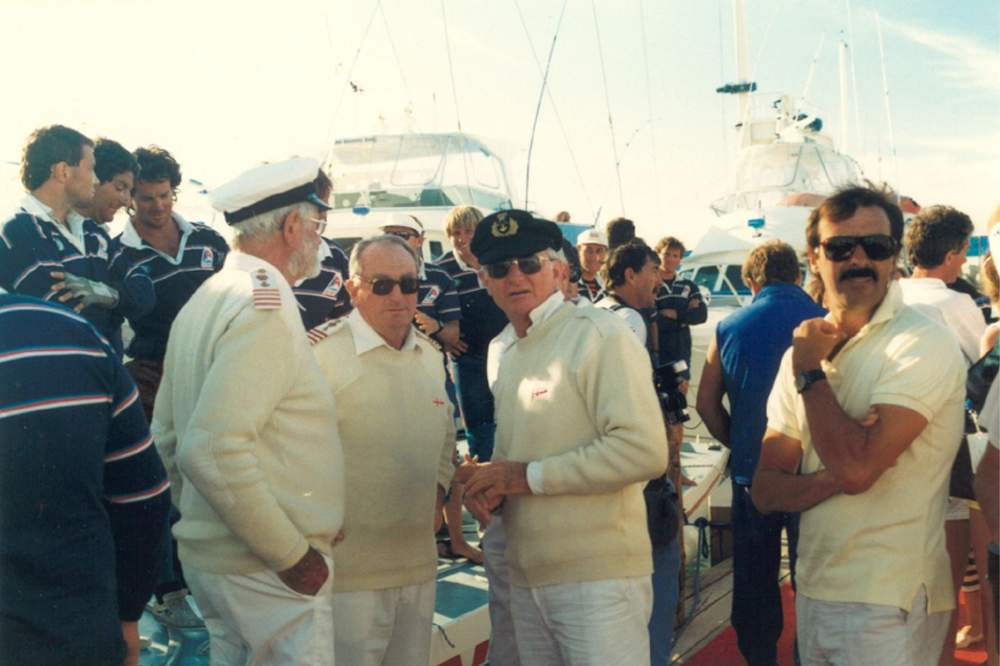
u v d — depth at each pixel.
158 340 3.75
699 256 11.69
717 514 6.18
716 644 4.60
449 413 3.01
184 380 2.32
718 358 3.85
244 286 2.24
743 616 3.71
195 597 2.41
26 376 1.66
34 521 1.66
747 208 13.25
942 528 2.40
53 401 1.67
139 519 1.89
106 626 1.74
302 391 2.30
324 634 2.31
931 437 2.32
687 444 7.29
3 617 1.65
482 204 10.36
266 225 2.42
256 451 2.22
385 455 2.69
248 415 2.11
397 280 2.69
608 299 4.03
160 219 3.73
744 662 4.37
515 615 2.72
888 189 2.50
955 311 3.88
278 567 2.18
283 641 2.27
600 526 2.54
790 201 12.51
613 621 2.53
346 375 2.66
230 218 2.43
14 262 2.95
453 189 10.08
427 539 2.83
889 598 2.28
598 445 2.46
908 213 10.45
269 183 2.41
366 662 2.70
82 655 1.70
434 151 10.36
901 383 2.27
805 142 13.98
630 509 2.60
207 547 2.30
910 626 2.32
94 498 1.75
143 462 1.88
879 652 2.30
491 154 11.05
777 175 13.62
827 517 2.40
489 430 5.22
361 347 2.70
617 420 2.45
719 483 6.34
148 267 3.73
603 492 2.50
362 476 2.67
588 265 6.26
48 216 3.08
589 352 2.53
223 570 2.27
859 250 2.39
